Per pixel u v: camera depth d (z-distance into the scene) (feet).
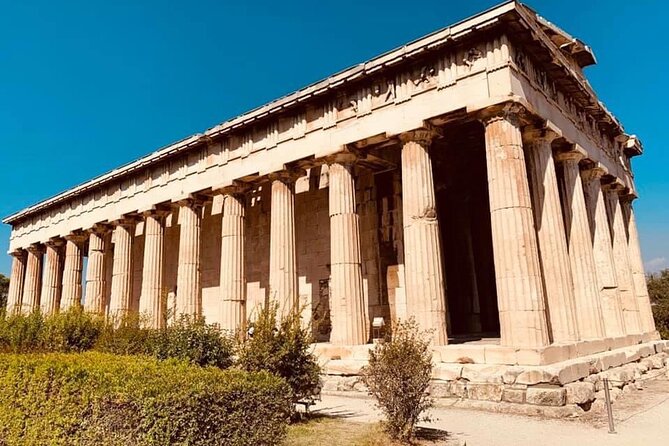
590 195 93.35
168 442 26.96
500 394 53.78
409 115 73.20
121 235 121.90
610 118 98.27
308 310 99.66
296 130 88.12
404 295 88.53
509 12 63.31
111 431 28.09
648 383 73.97
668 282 221.66
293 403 45.78
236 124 95.81
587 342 68.08
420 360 39.68
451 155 100.27
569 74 78.33
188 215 105.29
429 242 68.95
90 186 129.90
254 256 112.27
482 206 104.32
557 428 45.19
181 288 101.96
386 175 95.66
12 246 167.94
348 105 81.56
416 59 73.20
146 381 29.99
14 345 63.10
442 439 39.73
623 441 40.73
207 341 51.65
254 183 97.76
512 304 59.52
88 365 35.47
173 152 107.76
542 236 70.90
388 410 38.60
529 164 73.87
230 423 30.04
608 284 88.07
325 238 101.04
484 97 65.98
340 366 69.21
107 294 148.87
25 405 34.24
